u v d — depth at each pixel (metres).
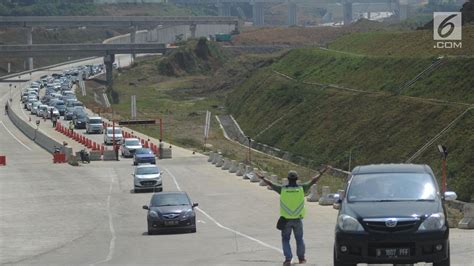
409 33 157.00
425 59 123.19
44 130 151.00
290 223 30.94
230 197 70.19
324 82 149.75
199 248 39.84
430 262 25.48
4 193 78.12
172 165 101.75
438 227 25.31
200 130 159.62
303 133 125.50
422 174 27.62
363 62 146.12
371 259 25.41
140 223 55.88
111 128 129.38
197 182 83.25
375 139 103.00
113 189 80.00
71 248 43.38
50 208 66.88
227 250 38.34
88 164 106.19
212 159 103.56
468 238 38.84
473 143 83.69
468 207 44.47
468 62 111.06
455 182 78.56
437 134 92.81
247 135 151.00
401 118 104.19
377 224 25.41
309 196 63.72
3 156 107.00
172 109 199.12
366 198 26.80
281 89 162.75
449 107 98.25
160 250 39.84
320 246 38.22
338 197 28.53
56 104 182.62
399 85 119.75
